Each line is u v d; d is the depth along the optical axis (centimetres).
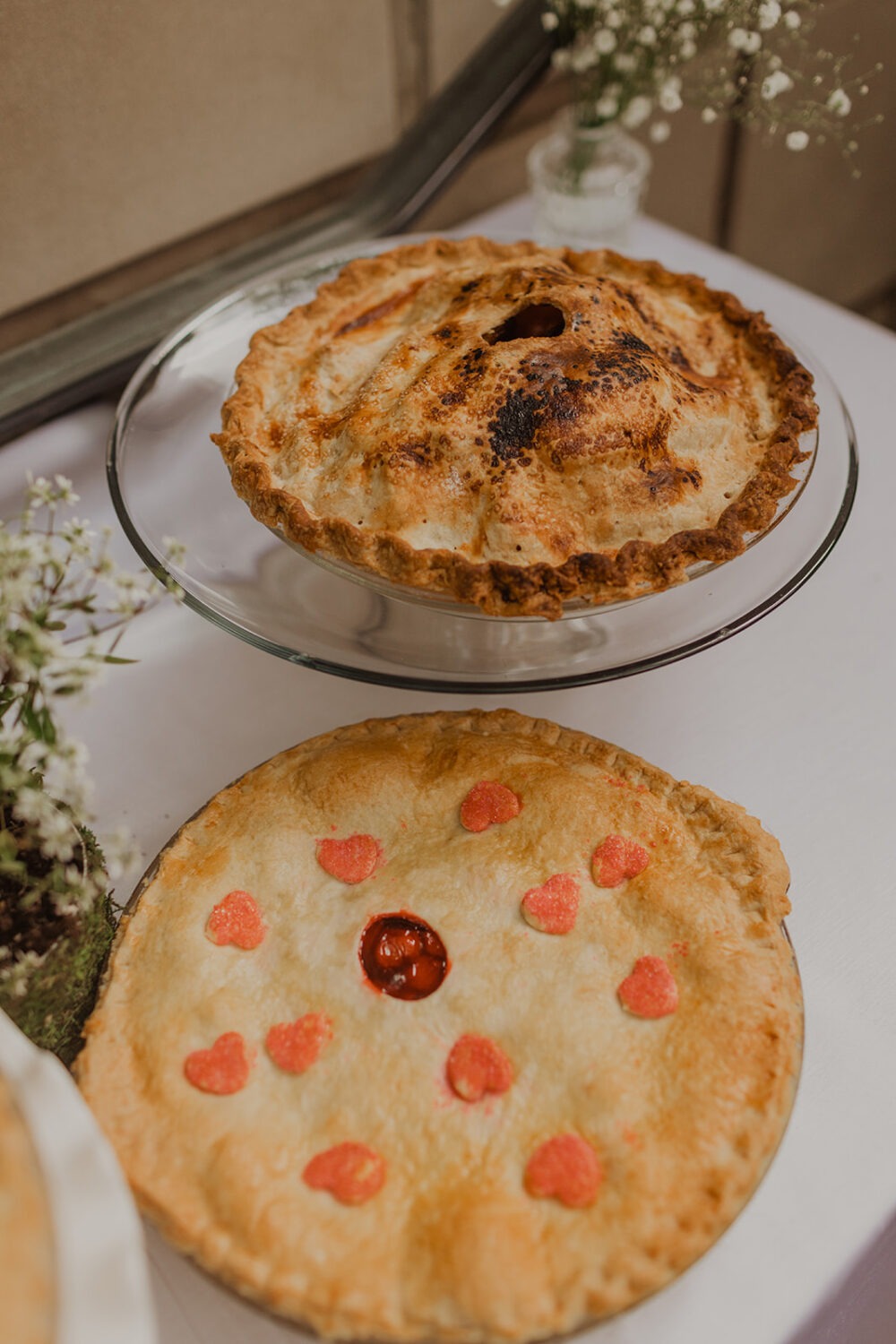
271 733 63
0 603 45
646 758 62
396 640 56
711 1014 49
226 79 74
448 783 55
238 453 57
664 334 60
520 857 53
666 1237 44
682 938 51
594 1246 44
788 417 58
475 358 56
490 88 86
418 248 66
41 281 73
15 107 66
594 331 56
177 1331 47
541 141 97
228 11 71
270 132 78
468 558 53
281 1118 47
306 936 51
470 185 96
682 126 103
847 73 104
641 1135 46
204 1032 49
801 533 58
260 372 61
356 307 64
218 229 81
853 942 56
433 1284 44
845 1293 49
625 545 53
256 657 66
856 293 135
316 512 55
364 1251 44
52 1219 37
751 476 56
